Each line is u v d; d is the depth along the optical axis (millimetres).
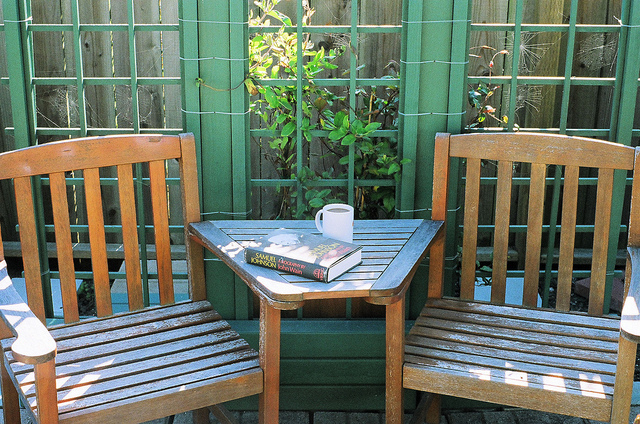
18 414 1719
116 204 2992
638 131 2074
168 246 1868
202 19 1927
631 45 1966
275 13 2076
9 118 2900
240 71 1969
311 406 2150
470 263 1918
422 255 1666
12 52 1956
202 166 2047
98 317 1798
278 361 1570
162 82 2033
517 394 1520
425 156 2057
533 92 2740
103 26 1984
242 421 2113
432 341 1706
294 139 2277
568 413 1492
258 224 1875
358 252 1577
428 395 1919
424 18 1937
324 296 1430
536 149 1824
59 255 1750
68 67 2799
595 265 1813
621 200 2094
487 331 1743
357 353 2094
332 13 2693
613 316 1820
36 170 1690
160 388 1493
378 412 2160
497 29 2000
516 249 2965
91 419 1410
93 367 1558
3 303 1409
